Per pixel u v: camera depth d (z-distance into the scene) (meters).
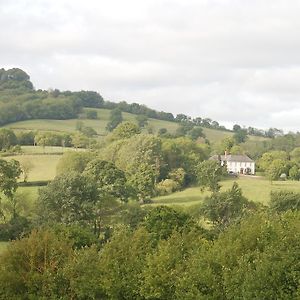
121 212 90.62
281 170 156.75
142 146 147.38
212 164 138.38
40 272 43.75
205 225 94.56
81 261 43.44
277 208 94.19
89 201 91.12
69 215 87.88
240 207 93.56
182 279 39.03
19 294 42.94
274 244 38.94
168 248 43.78
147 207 96.88
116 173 106.56
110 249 45.88
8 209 94.00
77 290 42.31
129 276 43.00
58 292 42.72
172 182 137.62
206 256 40.66
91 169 109.31
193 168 149.88
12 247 45.22
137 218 87.06
